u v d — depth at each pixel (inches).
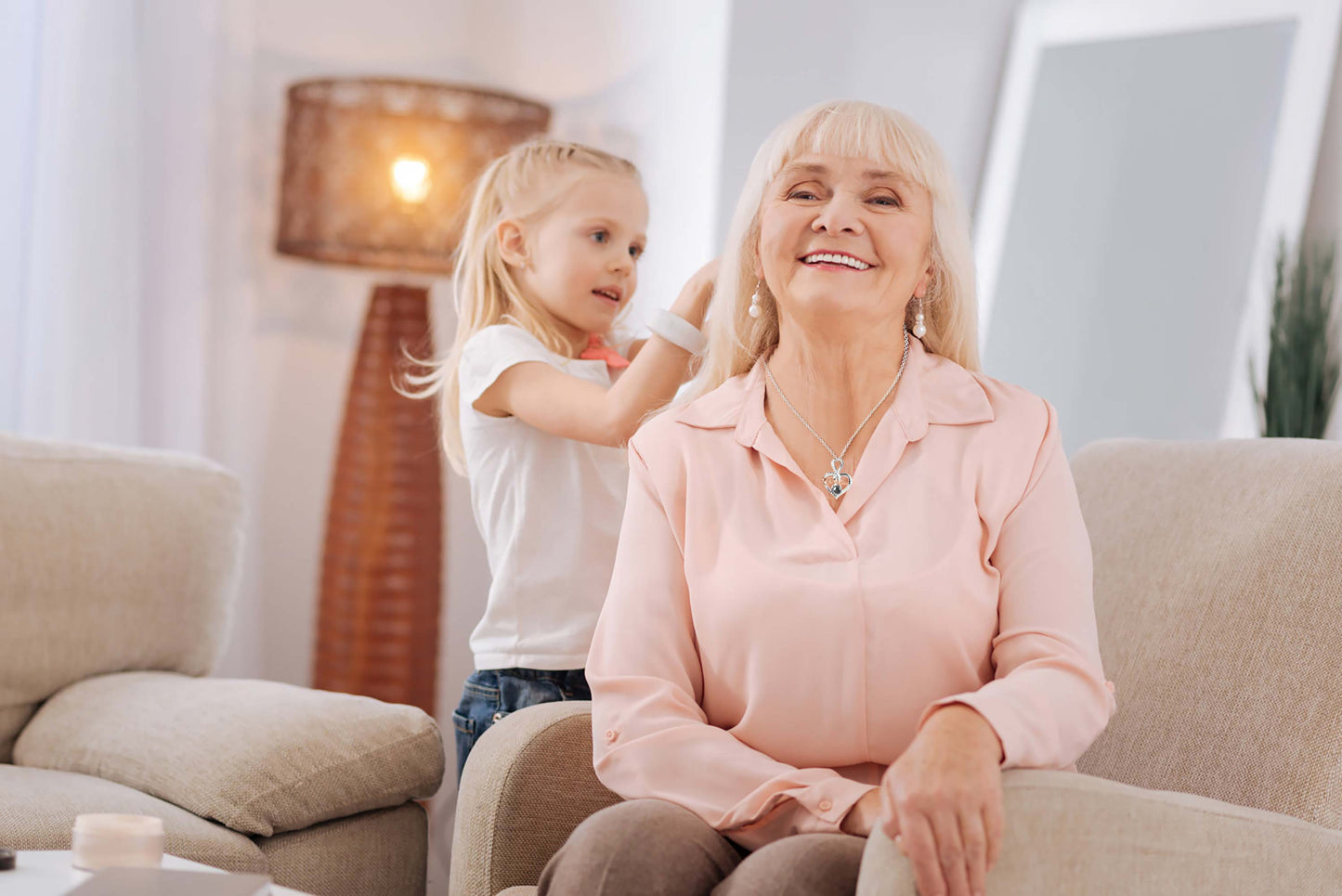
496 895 54.4
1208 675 55.7
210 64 116.7
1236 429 107.0
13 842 56.1
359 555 112.0
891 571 49.2
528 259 73.2
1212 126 111.9
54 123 108.2
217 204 118.6
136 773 65.9
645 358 63.6
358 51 125.3
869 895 40.3
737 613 50.3
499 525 69.1
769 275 54.4
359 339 113.7
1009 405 53.1
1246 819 44.6
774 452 53.2
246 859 61.1
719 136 107.6
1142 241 114.9
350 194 105.3
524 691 66.1
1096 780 43.5
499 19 126.7
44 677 74.0
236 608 120.0
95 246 108.7
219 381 119.4
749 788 47.1
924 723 43.0
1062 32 121.7
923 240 54.1
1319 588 54.2
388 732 68.2
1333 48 105.3
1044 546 50.0
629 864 43.2
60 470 76.6
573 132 119.0
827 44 112.0
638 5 114.0
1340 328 105.1
